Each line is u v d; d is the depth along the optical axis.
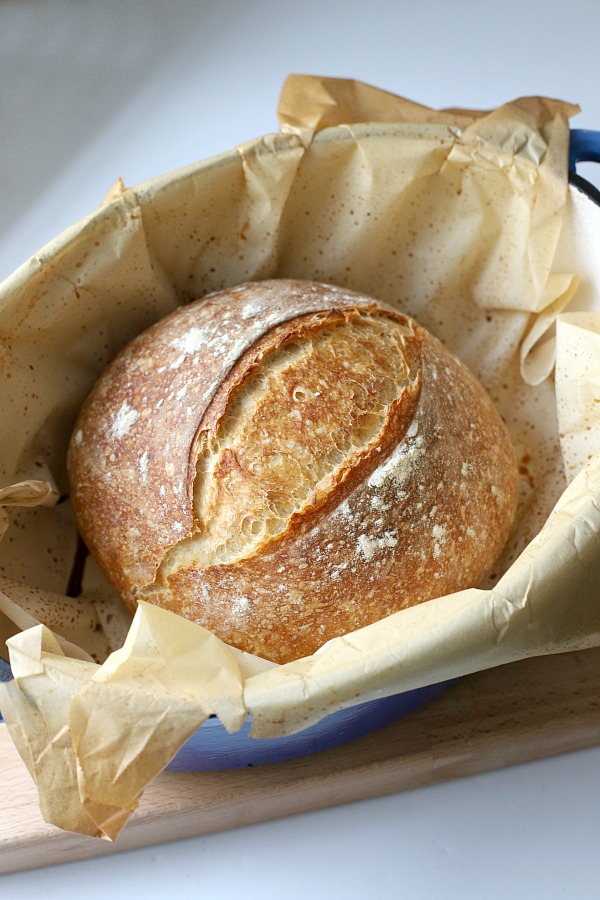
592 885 0.52
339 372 0.53
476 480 0.54
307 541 0.51
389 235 0.62
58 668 0.45
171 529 0.53
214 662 0.45
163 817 0.53
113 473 0.55
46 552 0.59
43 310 0.56
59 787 0.45
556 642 0.46
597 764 0.56
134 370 0.56
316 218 0.61
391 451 0.52
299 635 0.52
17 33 0.82
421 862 0.54
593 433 0.57
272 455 0.52
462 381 0.57
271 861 0.54
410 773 0.55
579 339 0.57
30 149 0.78
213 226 0.60
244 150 0.57
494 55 0.78
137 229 0.57
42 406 0.58
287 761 0.54
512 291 0.61
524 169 0.57
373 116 0.59
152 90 0.80
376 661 0.44
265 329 0.54
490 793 0.55
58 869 0.54
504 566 0.60
